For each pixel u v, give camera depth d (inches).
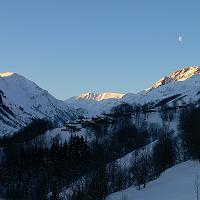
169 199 4953.3
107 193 6215.6
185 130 7731.3
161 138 7839.6
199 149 6530.5
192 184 5344.5
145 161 7032.5
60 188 7406.5
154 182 6053.2
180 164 6624.0
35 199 7751.0
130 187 6328.7
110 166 7037.4
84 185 6525.6
